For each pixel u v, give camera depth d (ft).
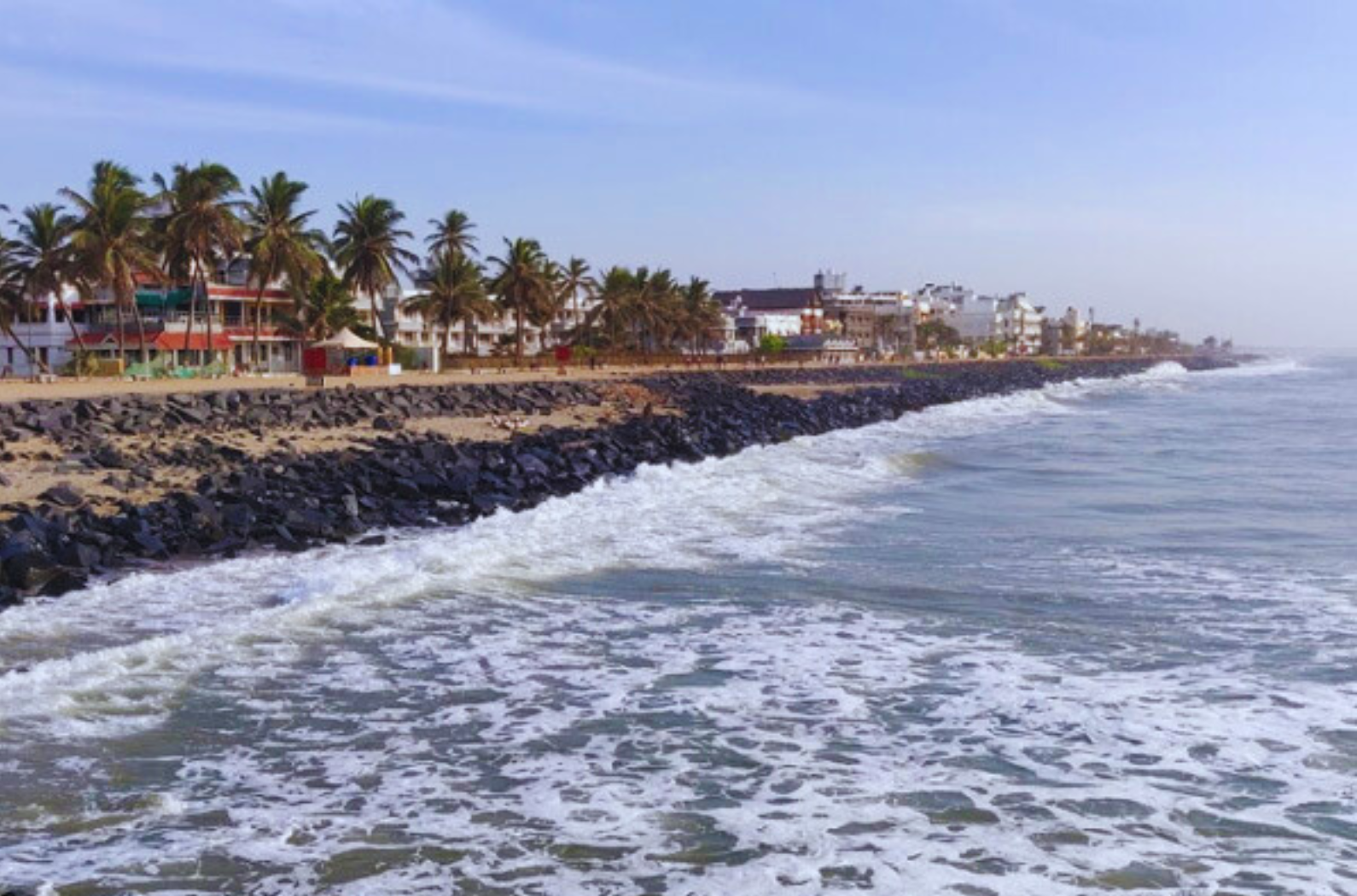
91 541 53.57
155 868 24.34
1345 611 49.11
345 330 241.76
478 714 35.12
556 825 26.94
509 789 29.17
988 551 64.18
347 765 30.73
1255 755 31.71
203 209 213.87
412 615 47.21
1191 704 36.24
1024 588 54.03
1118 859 25.26
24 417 100.07
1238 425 181.98
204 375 211.61
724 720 34.71
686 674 39.60
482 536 64.85
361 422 125.80
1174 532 71.72
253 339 255.29
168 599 47.34
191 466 80.43
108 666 38.06
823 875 24.35
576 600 50.90
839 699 36.83
